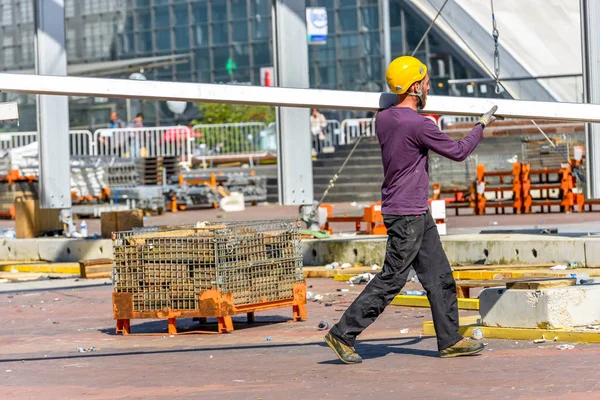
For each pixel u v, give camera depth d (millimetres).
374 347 21812
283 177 43656
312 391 17547
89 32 140500
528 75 88688
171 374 20000
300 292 26766
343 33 125625
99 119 139750
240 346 23188
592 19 35875
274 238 26297
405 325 24875
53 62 48344
